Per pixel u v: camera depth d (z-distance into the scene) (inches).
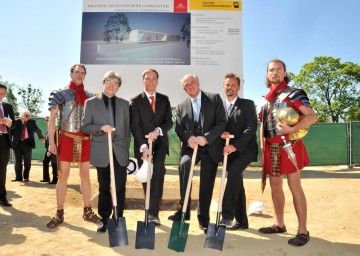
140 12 476.7
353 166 485.1
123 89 470.0
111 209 169.2
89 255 135.2
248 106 171.8
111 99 172.6
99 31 474.3
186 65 473.7
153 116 178.1
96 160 165.8
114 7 476.4
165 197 262.2
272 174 157.1
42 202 237.3
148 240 143.4
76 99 178.2
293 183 153.9
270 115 157.5
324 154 486.0
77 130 178.4
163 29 476.1
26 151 329.1
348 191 290.5
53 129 175.6
